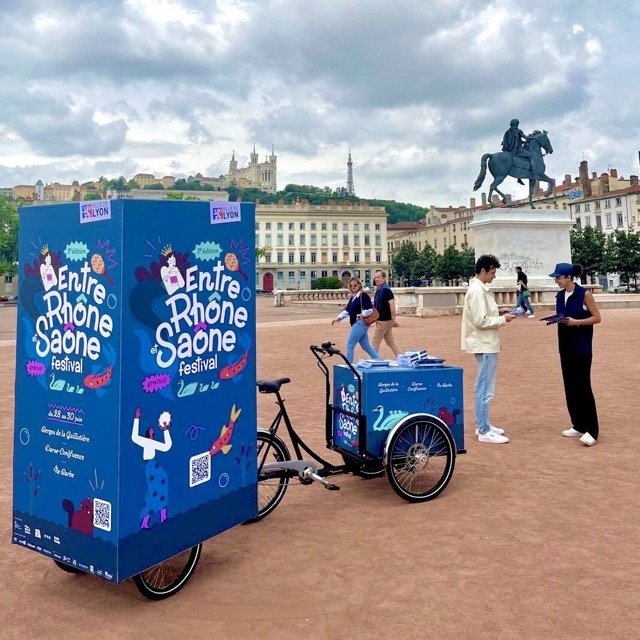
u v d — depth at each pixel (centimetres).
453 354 1381
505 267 2697
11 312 4619
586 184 9356
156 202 331
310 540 419
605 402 858
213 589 351
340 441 531
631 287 7069
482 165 2844
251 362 399
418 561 378
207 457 365
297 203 12138
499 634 293
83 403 328
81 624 316
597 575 354
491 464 586
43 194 19338
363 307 1060
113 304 315
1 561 403
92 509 323
